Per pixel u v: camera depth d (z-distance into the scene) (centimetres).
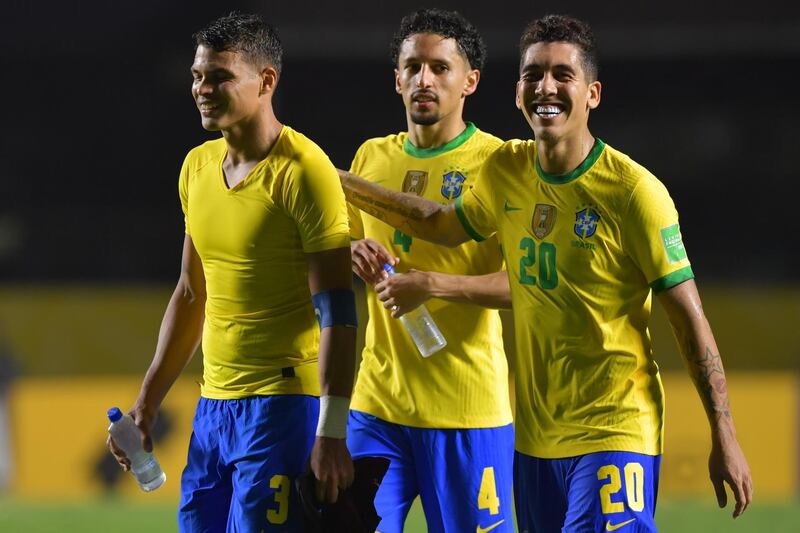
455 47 1822
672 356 4166
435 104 1814
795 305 4353
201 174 1513
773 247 6556
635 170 1498
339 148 6550
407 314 1745
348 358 1421
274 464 1455
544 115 1509
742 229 6575
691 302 1483
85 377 4278
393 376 1798
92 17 6231
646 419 1512
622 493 1487
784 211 6575
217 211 1484
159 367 1606
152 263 6544
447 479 1795
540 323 1540
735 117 6625
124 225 6625
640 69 6612
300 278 1477
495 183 1603
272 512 1450
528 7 5631
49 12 6216
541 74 1512
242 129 1465
